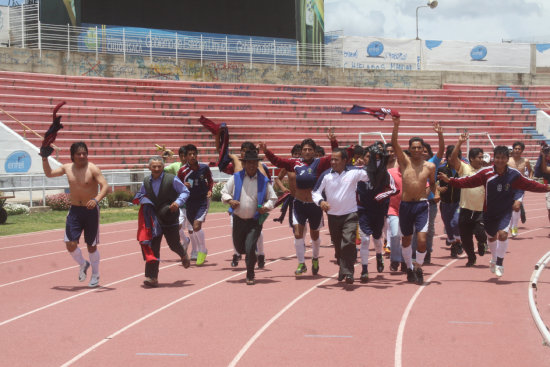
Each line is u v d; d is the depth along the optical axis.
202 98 34.38
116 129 29.72
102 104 31.06
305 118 35.16
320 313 6.85
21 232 15.24
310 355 5.35
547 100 42.72
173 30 35.88
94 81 32.69
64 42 33.75
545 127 39.06
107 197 21.36
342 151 8.34
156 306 7.30
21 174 21.02
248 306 7.22
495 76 43.06
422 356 5.28
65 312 7.07
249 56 38.03
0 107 27.61
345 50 42.09
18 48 31.39
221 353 5.43
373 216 8.65
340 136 34.69
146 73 34.56
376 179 8.39
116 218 18.31
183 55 36.53
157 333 6.11
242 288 8.30
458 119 38.75
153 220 8.47
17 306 7.43
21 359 5.34
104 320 6.67
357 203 8.70
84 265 8.61
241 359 5.26
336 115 36.28
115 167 26.73
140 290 8.27
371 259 10.93
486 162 10.38
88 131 28.77
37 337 6.04
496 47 45.19
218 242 13.43
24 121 27.50
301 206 9.08
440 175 8.60
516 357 5.22
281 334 6.02
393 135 8.54
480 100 41.16
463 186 8.77
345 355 5.33
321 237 14.09
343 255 8.28
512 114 39.72
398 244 9.45
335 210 8.39
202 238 10.23
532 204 22.77
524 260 10.49
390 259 9.85
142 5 35.09
